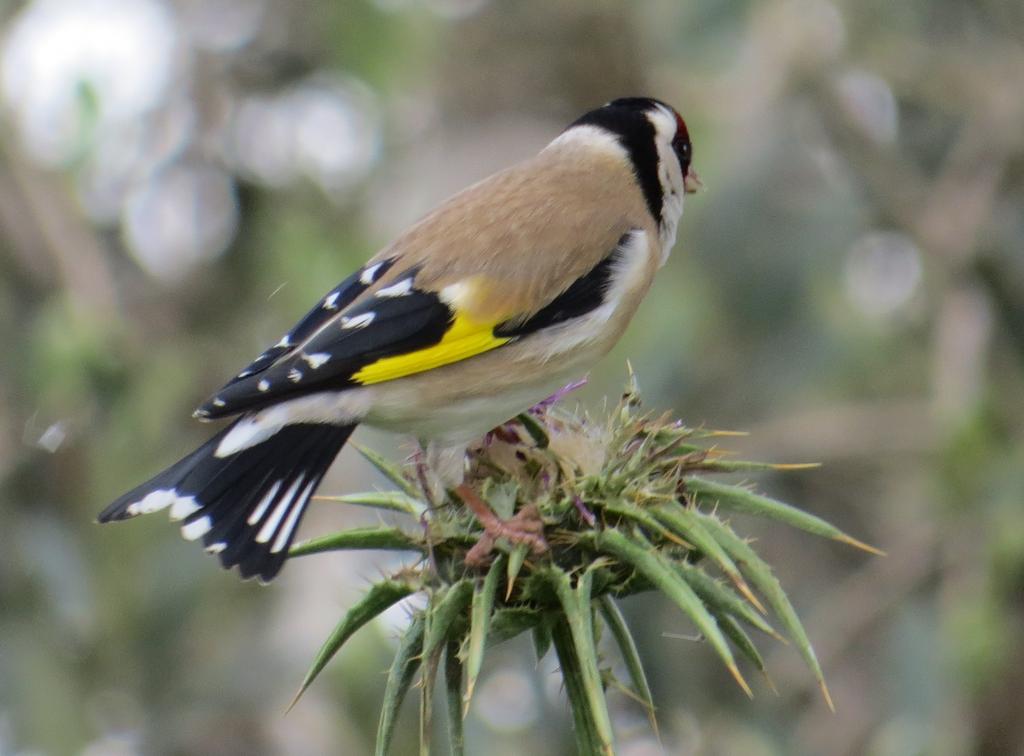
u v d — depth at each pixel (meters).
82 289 11.79
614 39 13.58
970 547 11.05
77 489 11.41
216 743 10.96
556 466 6.11
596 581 5.95
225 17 13.09
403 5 13.10
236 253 12.82
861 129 12.31
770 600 5.72
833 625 11.27
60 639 11.13
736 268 12.08
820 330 12.09
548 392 7.28
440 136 13.42
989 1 12.73
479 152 13.31
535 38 13.62
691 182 8.33
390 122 13.21
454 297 7.03
